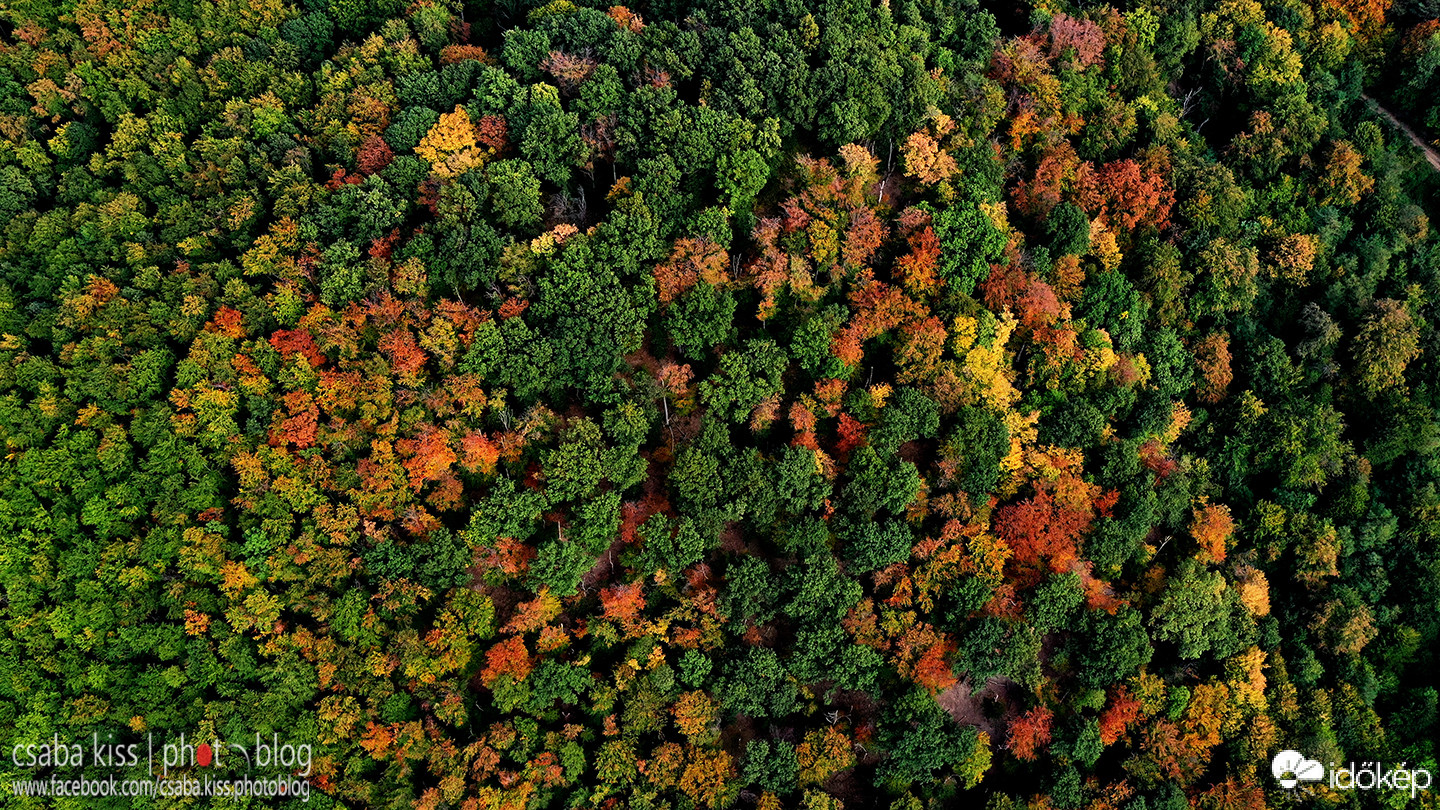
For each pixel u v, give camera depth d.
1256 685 80.62
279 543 75.38
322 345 78.81
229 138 87.25
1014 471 80.25
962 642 76.94
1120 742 80.50
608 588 76.81
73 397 78.50
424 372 79.62
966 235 81.88
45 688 73.81
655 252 81.12
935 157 84.69
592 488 76.31
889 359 82.75
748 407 79.06
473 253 79.44
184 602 75.00
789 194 85.38
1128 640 77.88
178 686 74.38
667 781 74.06
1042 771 78.81
